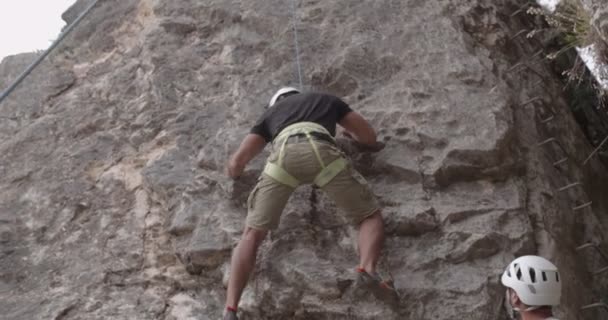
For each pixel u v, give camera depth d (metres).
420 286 5.68
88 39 7.89
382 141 6.34
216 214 6.05
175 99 6.96
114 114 7.08
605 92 7.45
